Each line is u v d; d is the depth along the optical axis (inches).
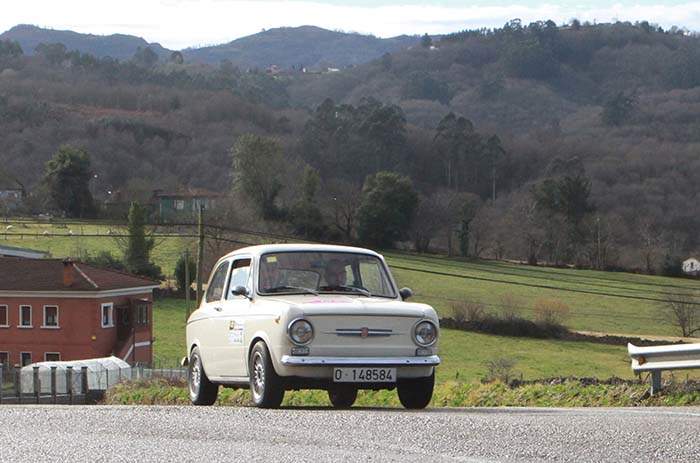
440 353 3243.1
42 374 1854.1
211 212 3720.5
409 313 588.4
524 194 5846.5
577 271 4237.2
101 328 2942.9
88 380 1991.9
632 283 4023.1
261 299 613.0
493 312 3720.5
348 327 576.4
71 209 5098.4
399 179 4544.8
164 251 4234.7
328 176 7332.7
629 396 788.6
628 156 7337.6
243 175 4692.4
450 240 4574.3
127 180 6707.7
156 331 3427.7
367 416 511.2
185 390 1019.9
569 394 832.3
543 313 3641.7
